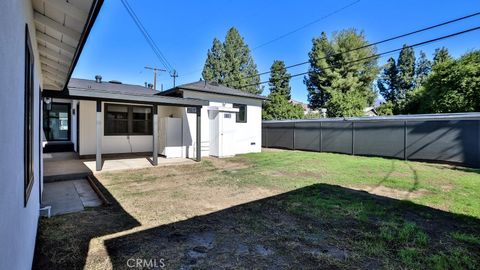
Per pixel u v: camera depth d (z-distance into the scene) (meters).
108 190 5.60
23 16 1.91
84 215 4.04
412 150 10.86
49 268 2.55
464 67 15.26
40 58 4.10
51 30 2.96
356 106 21.22
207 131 11.78
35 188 3.17
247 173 7.80
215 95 12.03
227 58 34.78
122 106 10.55
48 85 6.25
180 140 10.74
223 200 5.01
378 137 12.00
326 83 29.69
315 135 14.63
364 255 2.91
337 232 3.54
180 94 11.34
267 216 4.14
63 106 12.45
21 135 1.83
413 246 3.14
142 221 3.85
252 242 3.21
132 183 6.28
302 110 25.39
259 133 14.29
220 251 2.97
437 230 3.63
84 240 3.18
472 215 4.22
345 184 6.46
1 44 1.15
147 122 11.29
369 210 4.43
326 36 29.19
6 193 1.29
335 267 2.67
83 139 9.62
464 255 2.91
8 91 1.33
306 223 3.85
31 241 2.50
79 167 7.72
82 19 2.52
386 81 38.00
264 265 2.69
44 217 3.92
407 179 7.09
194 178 7.00
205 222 3.86
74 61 3.79
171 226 3.68
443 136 10.01
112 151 10.34
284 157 11.66
